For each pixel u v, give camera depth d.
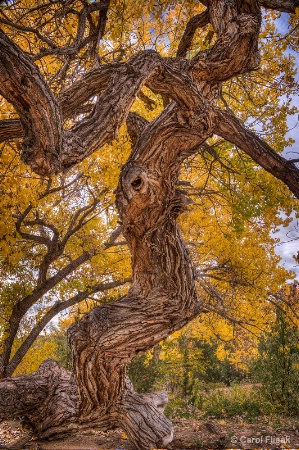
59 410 4.88
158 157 3.37
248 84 5.79
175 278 3.87
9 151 3.54
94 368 3.91
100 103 2.61
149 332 3.83
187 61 3.43
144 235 3.69
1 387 4.76
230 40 3.27
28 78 1.82
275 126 5.74
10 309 7.71
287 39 4.67
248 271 8.17
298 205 5.89
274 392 8.98
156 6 4.33
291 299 9.38
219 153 6.49
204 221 8.21
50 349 9.02
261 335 9.55
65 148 2.27
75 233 7.89
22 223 7.32
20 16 3.87
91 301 10.44
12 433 5.88
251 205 5.98
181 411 9.52
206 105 3.33
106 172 4.63
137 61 2.84
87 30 5.19
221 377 18.25
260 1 4.23
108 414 4.53
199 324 11.64
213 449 5.52
